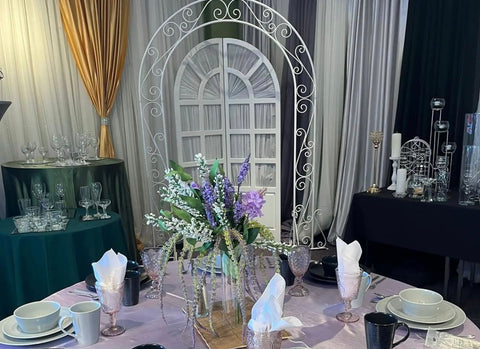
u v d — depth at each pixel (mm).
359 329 1094
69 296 1340
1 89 3117
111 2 3516
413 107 3395
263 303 942
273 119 3736
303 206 4086
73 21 3387
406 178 2984
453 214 2457
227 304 1152
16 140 3238
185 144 3678
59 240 2154
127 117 3824
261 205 1098
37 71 3285
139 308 1254
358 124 3748
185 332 1112
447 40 3113
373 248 3115
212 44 3701
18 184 2811
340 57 3805
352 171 3836
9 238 2125
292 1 4012
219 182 1104
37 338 1062
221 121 3902
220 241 1093
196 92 3701
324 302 1267
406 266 3369
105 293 1068
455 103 3168
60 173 2785
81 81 3553
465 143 2527
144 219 3996
